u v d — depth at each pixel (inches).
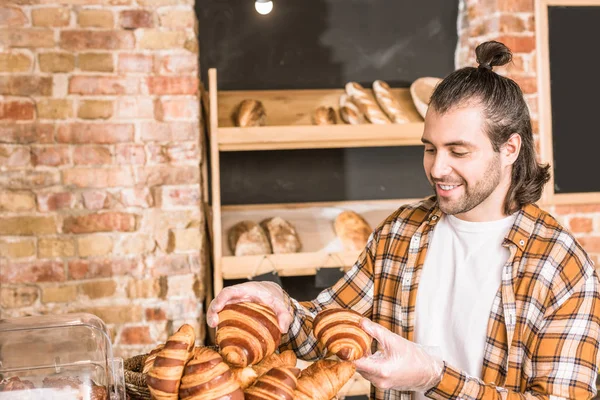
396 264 59.8
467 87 50.2
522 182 54.2
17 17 97.4
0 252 98.5
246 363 38.5
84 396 39.6
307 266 101.2
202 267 102.9
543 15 113.6
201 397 34.4
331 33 117.9
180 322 102.1
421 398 56.3
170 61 100.5
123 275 101.0
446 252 57.6
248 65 116.0
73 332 41.8
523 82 114.7
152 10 99.9
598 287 51.3
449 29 121.2
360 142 106.1
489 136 50.1
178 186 101.3
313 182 118.0
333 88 118.5
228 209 114.4
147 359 43.3
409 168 120.5
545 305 51.4
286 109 113.7
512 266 52.9
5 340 40.8
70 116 99.0
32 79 98.0
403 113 109.6
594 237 117.9
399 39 119.9
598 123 117.7
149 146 100.7
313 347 55.8
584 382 48.2
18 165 98.3
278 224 105.4
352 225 106.3
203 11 114.5
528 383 50.7
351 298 62.0
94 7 98.7
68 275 99.9
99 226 100.2
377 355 44.1
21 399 38.9
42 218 99.0
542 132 115.9
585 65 116.5
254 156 116.3
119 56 99.6
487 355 53.1
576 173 117.6
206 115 109.8
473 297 54.3
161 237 101.2
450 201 51.9
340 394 106.0
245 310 41.6
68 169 99.3
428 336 56.4
